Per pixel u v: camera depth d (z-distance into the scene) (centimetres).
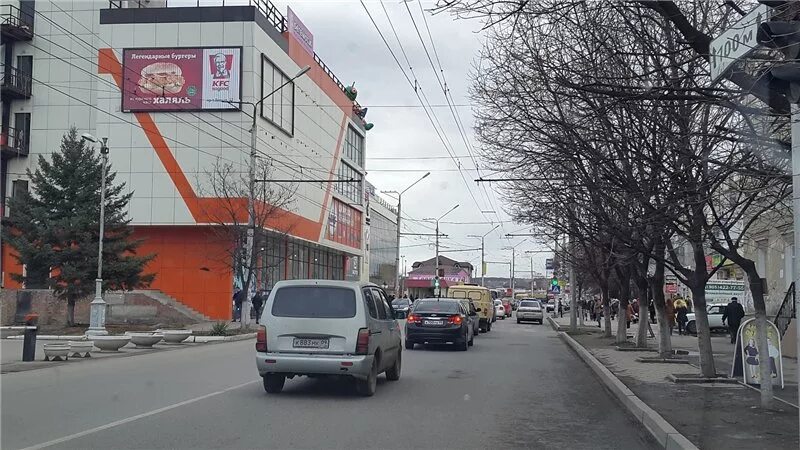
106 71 4119
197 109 4044
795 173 766
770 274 2594
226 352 2209
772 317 2512
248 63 4047
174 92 4069
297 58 4784
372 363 1286
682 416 1059
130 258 3409
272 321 1261
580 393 1430
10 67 4603
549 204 2042
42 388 1335
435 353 2320
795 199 770
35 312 3509
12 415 1041
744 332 1441
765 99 820
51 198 3378
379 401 1230
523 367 1916
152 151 4066
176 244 4162
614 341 2884
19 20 4566
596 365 1861
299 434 928
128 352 2167
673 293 5028
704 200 1048
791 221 1838
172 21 4097
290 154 4622
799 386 795
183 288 4131
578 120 1330
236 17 4066
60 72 4628
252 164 3294
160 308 3825
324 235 5453
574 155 1314
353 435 930
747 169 1012
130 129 4088
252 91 4044
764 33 703
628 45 1212
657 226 1345
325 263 6044
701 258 1494
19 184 4597
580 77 1144
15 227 3428
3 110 4638
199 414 1064
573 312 3953
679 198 1168
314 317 1252
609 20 1218
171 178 4041
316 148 5219
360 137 6862
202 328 3444
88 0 4631
